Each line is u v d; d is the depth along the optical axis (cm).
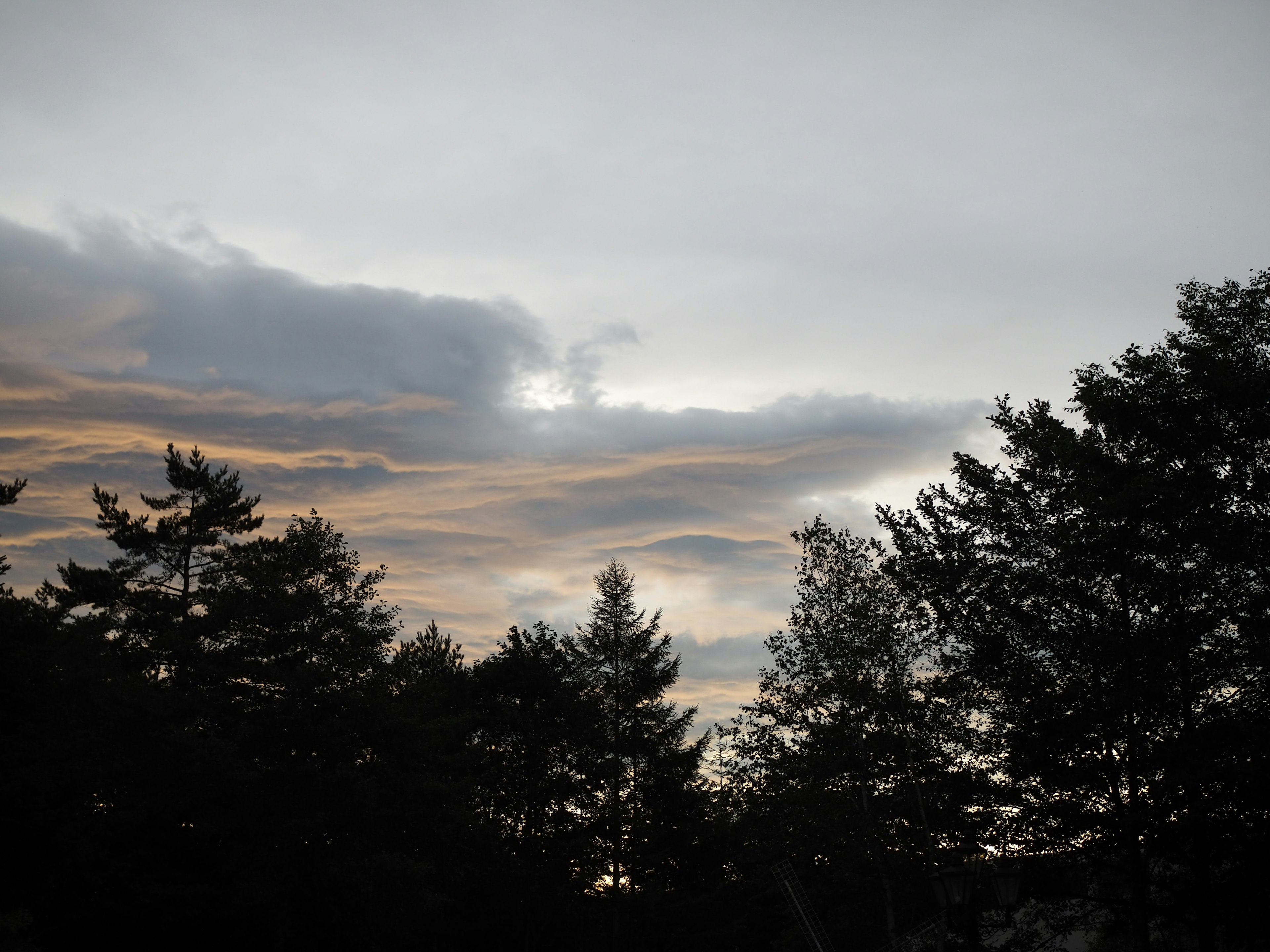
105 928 3178
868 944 3812
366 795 3259
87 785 2894
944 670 2980
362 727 3488
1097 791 2567
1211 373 2425
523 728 4588
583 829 4744
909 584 2978
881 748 3362
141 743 3250
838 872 3444
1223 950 2691
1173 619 2497
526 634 5009
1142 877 2494
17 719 2820
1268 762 2166
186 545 4809
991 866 1828
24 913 2566
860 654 3462
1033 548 2802
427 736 3788
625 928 4872
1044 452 2802
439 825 3619
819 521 3697
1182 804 2356
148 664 4406
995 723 2878
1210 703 2511
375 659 3794
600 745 4819
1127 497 2388
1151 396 2534
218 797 3188
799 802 3494
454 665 5166
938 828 3234
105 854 3077
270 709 3362
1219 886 2383
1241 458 2473
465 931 4500
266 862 3164
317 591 3744
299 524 3972
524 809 4694
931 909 3319
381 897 3266
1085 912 2695
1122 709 2433
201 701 3406
